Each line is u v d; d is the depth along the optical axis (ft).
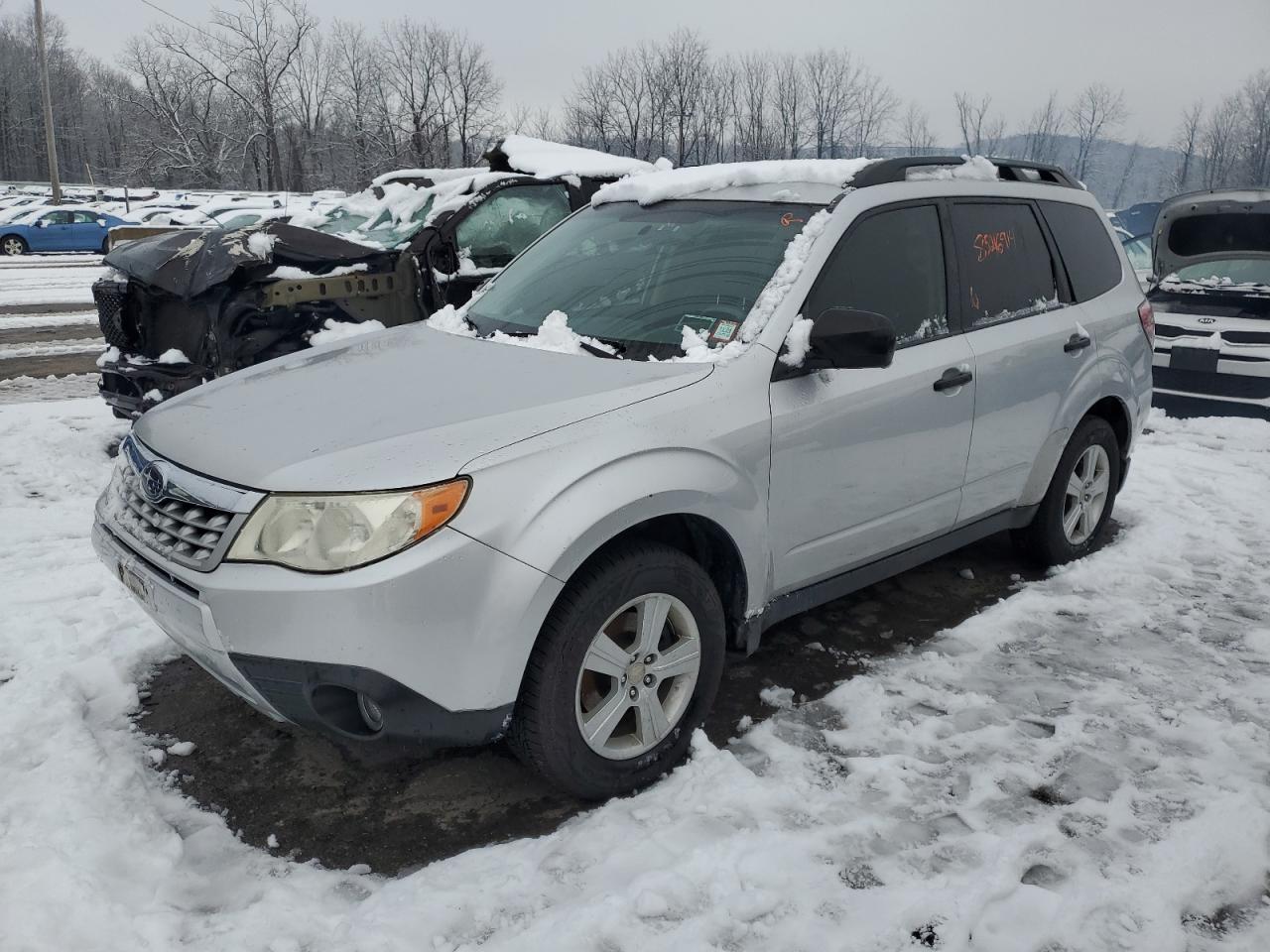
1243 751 10.03
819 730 10.47
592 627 8.63
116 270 20.29
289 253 19.43
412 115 195.83
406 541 7.73
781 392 9.98
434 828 8.93
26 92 277.64
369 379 9.91
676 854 8.30
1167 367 25.61
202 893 7.99
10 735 9.89
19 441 21.01
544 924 7.47
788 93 172.65
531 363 10.05
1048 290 13.85
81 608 12.94
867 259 11.19
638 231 12.23
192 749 10.10
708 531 9.62
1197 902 7.93
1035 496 13.94
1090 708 10.93
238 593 7.79
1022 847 8.43
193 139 201.05
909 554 12.25
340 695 8.19
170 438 9.16
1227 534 16.42
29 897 7.57
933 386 11.50
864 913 7.67
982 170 13.33
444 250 21.90
